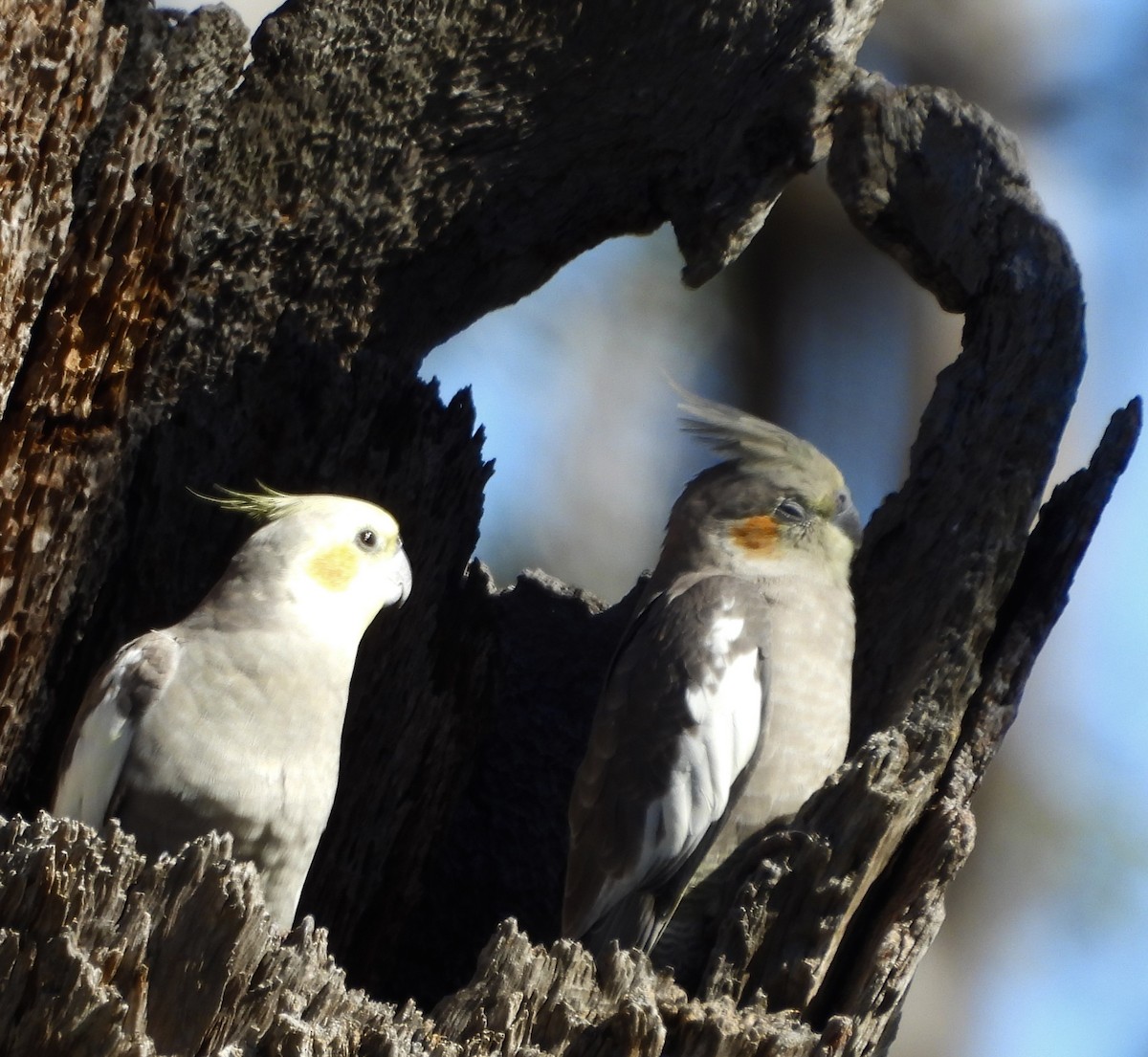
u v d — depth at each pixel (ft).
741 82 37.70
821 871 29.32
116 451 34.09
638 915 32.89
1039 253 35.86
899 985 29.43
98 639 34.96
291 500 33.40
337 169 37.06
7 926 22.84
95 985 22.48
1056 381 34.19
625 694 34.01
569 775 42.34
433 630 37.35
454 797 38.63
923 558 35.14
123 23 33.35
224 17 34.58
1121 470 33.53
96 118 31.60
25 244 30.83
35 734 34.30
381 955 37.55
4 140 30.22
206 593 35.45
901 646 34.71
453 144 37.81
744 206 39.55
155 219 33.24
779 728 34.04
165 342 35.17
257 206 36.65
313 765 31.55
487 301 41.81
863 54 61.36
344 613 32.35
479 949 41.09
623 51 37.01
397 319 39.83
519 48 36.76
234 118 35.94
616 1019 25.55
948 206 37.19
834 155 38.29
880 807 29.37
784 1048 26.61
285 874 31.71
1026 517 33.09
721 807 32.94
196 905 23.25
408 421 37.09
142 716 30.58
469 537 38.09
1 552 32.71
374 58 36.27
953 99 37.58
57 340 32.42
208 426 35.53
